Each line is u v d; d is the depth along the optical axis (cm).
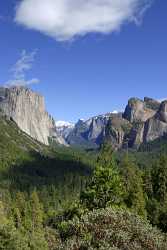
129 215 1930
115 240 1809
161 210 7381
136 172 9138
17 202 13888
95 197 5766
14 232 2773
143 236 1841
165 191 9356
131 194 7794
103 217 1897
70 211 6022
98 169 5884
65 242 1875
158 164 10281
